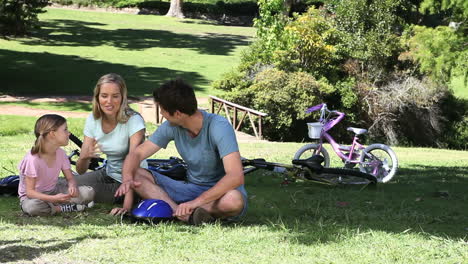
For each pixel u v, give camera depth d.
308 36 24.45
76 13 55.91
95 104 5.26
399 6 29.31
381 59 25.62
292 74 23.12
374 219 5.14
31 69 30.47
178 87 4.59
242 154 11.80
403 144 25.78
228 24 59.94
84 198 5.15
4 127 15.60
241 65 25.16
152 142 4.97
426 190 7.18
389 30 25.94
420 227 4.82
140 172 5.04
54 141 4.93
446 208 5.81
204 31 51.41
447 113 26.97
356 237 4.26
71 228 4.41
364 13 26.38
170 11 60.41
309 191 6.58
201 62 36.41
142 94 26.06
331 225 4.71
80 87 27.17
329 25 26.05
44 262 3.49
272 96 22.45
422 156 14.21
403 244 4.10
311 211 5.35
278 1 25.33
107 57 35.53
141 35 45.84
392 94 25.06
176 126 4.88
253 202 5.79
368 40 25.59
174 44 42.84
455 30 15.08
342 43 25.91
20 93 24.94
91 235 4.18
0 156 9.54
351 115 24.92
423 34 15.20
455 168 10.71
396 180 8.53
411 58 25.55
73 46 38.34
